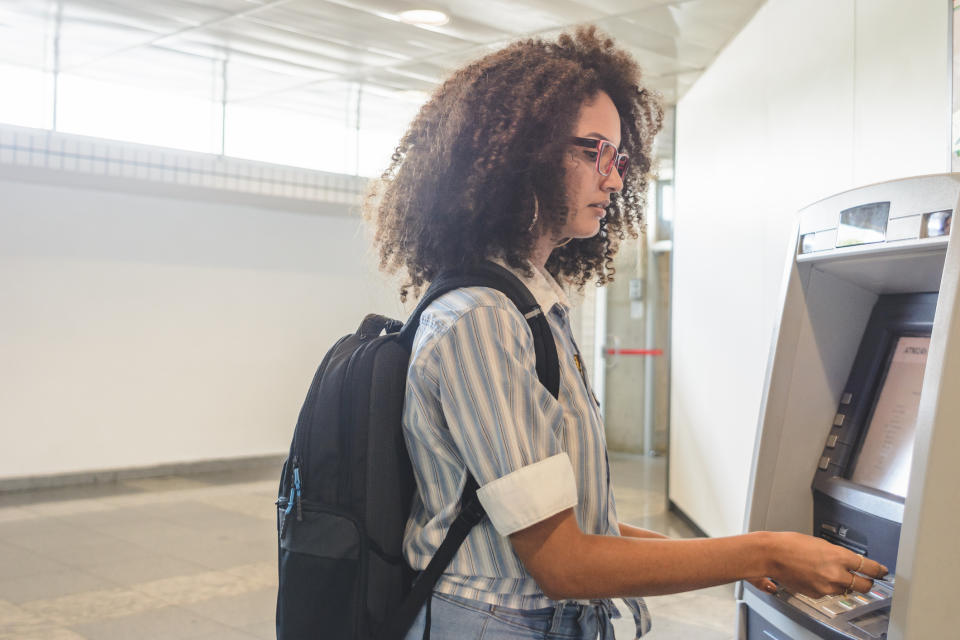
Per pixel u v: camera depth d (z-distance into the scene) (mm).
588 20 4398
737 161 4250
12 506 5477
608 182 1104
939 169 2258
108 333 6328
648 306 8102
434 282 1107
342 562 1038
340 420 1076
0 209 5848
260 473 6832
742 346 4109
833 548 989
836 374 1435
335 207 7156
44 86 5719
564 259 1389
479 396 961
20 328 5953
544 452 964
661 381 8164
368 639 1031
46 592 3748
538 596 1031
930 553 979
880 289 1390
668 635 3328
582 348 8336
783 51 3580
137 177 6066
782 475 1404
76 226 6160
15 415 5953
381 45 5051
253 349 7055
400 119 6922
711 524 4609
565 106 1073
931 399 998
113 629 3289
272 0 4355
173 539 4723
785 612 1223
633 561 944
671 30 4430
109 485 6227
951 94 2152
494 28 4652
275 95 6312
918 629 975
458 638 1019
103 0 4449
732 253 4312
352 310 7566
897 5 2510
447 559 1019
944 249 1109
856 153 2805
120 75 5836
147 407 6531
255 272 7051
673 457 5727
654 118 1324
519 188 1066
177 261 6645
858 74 2803
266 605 3602
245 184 6605
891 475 1291
